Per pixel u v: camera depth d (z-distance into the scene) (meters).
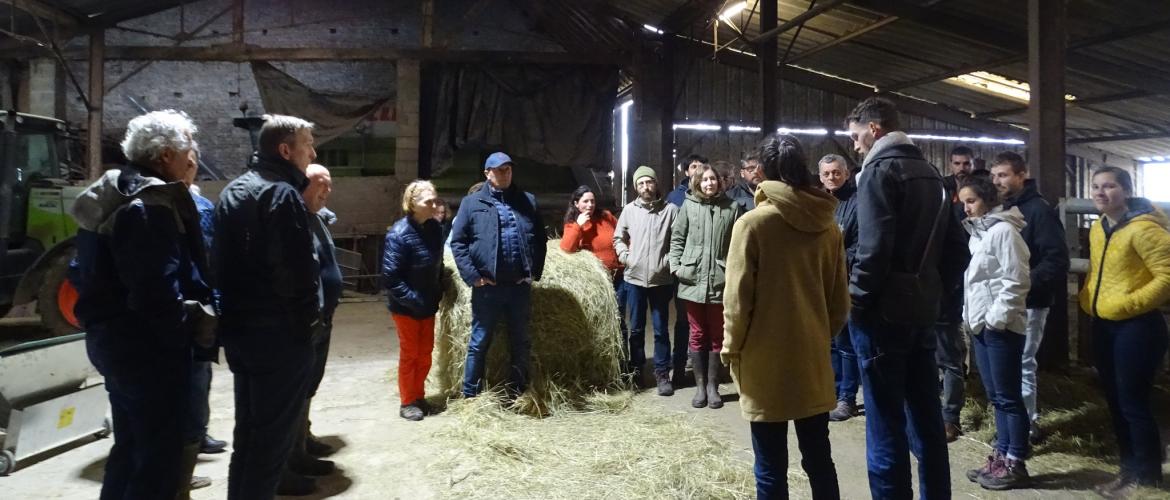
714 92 10.62
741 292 1.94
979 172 3.50
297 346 1.98
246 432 1.98
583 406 3.69
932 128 11.43
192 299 1.91
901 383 2.05
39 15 8.58
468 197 3.54
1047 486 2.64
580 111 10.07
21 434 2.77
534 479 2.71
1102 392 3.69
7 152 5.52
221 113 10.32
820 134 11.02
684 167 4.46
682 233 3.85
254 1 10.11
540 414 3.53
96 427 3.15
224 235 1.95
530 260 3.55
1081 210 3.97
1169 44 7.04
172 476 1.89
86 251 1.83
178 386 1.90
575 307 3.88
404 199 3.46
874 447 2.05
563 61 9.96
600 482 2.68
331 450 3.04
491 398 3.57
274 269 1.92
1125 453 2.56
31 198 5.72
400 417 3.53
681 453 2.95
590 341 3.90
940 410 2.11
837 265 2.11
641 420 3.46
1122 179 2.54
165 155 1.89
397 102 9.59
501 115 9.83
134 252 1.74
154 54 9.36
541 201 10.05
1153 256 2.39
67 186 5.91
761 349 1.95
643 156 10.31
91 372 3.13
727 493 2.58
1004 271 2.59
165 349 1.86
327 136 9.77
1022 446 2.62
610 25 10.02
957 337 3.17
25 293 5.29
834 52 9.71
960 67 9.16
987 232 2.66
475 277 3.43
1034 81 4.08
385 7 10.37
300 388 2.02
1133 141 11.46
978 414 3.40
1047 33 4.05
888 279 2.03
